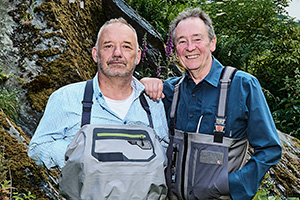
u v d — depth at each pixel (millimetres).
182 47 1910
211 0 7781
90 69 3762
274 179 3904
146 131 1740
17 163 2377
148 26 4562
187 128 1920
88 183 1505
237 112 1809
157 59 4453
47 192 2348
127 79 1919
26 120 3004
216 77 1893
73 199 1566
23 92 3119
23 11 3436
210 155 1805
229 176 1784
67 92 1900
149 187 1563
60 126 1846
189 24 1890
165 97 2160
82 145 1585
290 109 6137
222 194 1786
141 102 2020
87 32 4020
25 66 3236
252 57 7000
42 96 3141
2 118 2660
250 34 7094
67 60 3367
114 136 1639
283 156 4441
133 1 5750
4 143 2404
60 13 3660
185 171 1864
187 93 1980
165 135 2076
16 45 3305
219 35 6449
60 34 3461
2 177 2119
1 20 3346
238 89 1824
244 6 6949
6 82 3117
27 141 2650
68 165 1577
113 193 1508
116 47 1857
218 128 1802
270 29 7086
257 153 1800
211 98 1872
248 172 1773
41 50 3338
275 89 6859
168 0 7008
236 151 1830
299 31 7039
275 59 6703
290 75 6758
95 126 1658
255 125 1788
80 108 1869
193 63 1887
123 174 1536
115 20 1965
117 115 1907
